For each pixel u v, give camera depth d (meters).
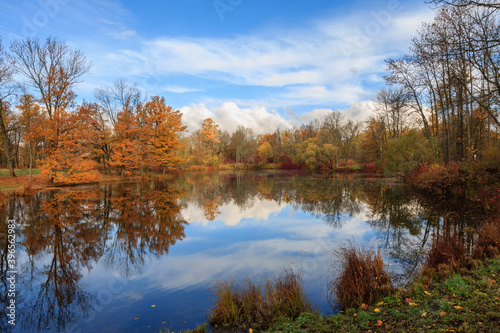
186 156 61.59
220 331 4.57
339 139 58.75
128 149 33.81
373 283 5.48
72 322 5.16
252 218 14.30
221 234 11.36
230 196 22.33
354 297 5.15
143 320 5.17
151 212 15.87
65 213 15.30
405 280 6.11
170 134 40.00
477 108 23.77
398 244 9.15
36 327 5.00
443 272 5.79
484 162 17.58
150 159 36.59
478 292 4.48
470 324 3.55
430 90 24.19
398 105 25.91
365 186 28.08
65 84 27.02
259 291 5.40
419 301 4.59
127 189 26.50
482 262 6.02
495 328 3.37
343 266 6.45
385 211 15.09
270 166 73.12
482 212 12.64
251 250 9.19
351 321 4.32
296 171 61.12
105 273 7.55
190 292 6.29
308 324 4.39
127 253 9.18
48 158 26.14
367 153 60.56
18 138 46.25
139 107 37.50
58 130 26.89
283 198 21.02
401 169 27.56
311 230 11.58
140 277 7.24
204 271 7.50
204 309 5.50
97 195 22.22
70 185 28.45
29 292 6.46
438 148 24.03
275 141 96.19
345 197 20.84
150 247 9.77
